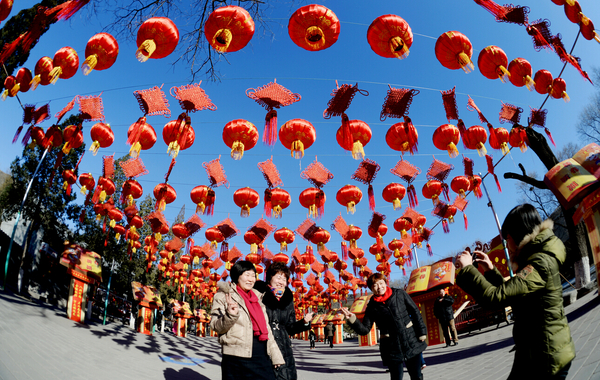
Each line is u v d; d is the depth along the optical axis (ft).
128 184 29.43
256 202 27.66
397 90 19.03
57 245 63.57
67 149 23.71
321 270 58.23
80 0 16.65
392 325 16.06
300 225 34.78
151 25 15.76
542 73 21.94
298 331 15.16
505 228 7.93
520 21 18.12
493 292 6.82
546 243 7.26
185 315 65.92
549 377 6.45
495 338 31.94
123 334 40.24
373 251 50.26
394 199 28.86
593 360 13.74
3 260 54.85
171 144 20.17
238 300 11.95
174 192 28.84
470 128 22.91
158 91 19.36
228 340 11.30
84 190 30.30
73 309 38.09
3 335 19.39
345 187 26.58
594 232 21.85
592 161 19.97
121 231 39.83
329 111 19.86
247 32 15.29
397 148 22.02
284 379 14.01
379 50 17.10
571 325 22.82
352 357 40.65
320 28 15.85
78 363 19.20
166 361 27.50
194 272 70.38
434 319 41.83
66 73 18.13
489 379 17.01
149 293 53.83
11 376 13.12
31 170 55.01
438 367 24.45
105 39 16.89
